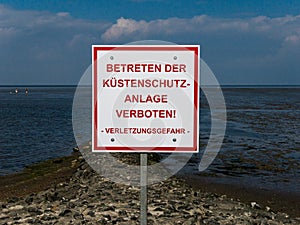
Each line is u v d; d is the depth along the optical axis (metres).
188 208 11.59
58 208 11.24
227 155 25.41
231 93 164.62
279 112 61.16
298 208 14.54
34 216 10.47
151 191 13.65
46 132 39.41
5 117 55.28
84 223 9.57
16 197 14.46
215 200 14.19
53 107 77.25
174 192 14.21
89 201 12.09
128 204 11.59
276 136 34.28
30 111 66.75
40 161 24.88
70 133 38.84
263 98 114.38
